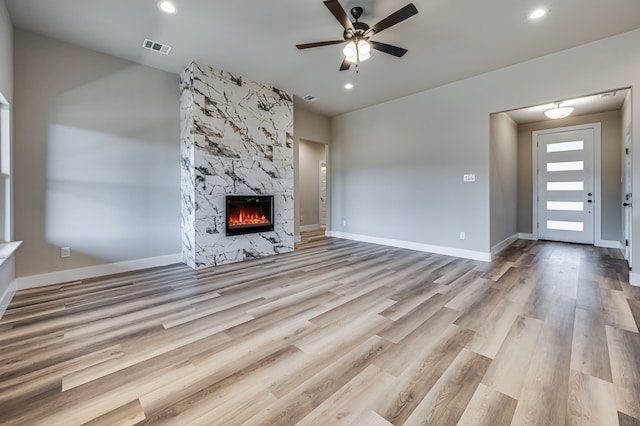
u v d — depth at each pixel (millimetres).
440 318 2416
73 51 3443
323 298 2875
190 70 3969
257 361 1820
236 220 4434
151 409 1414
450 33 3186
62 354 1898
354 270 3896
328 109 6172
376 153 5867
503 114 5309
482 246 4430
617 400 1451
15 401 1467
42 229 3266
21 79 3121
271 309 2615
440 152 4863
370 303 2744
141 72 3951
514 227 6227
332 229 6930
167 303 2758
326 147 6867
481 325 2287
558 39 3328
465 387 1566
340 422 1332
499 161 5051
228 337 2119
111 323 2344
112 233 3750
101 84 3641
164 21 2990
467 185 4562
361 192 6195
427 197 5066
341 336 2129
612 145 5387
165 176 4195
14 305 2701
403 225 5449
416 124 5180
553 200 6086
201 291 3090
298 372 1710
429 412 1391
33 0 2637
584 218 5730
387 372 1703
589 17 2900
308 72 4254
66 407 1427
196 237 3994
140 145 3959
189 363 1801
